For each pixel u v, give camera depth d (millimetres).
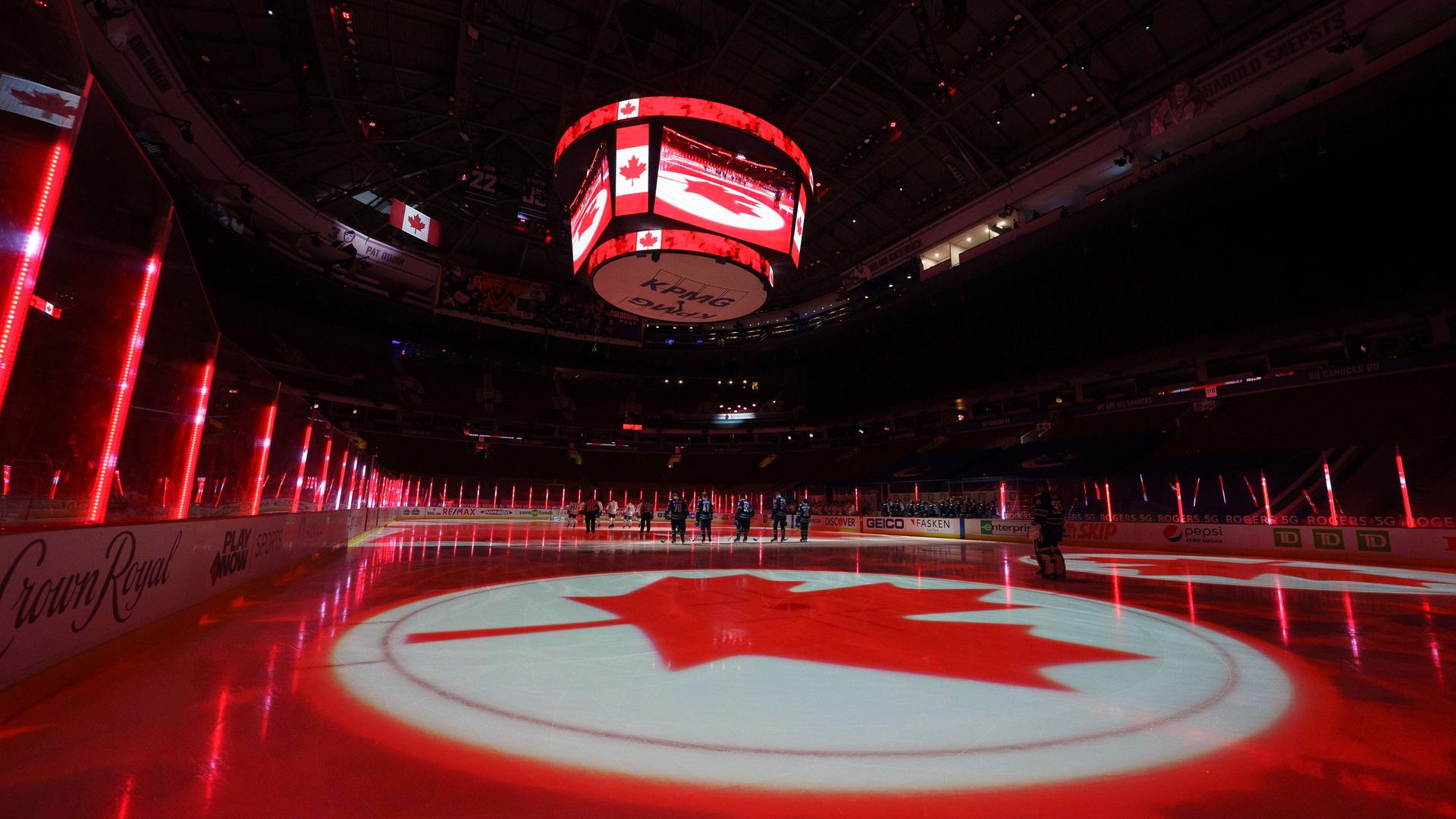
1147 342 29922
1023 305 33875
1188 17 21906
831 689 3656
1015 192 30422
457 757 2562
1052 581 9734
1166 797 2260
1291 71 20875
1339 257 23344
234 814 2008
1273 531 15727
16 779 2221
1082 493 25109
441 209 38094
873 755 2643
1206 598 7988
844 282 42000
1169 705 3387
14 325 3180
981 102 26953
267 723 2916
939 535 25641
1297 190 22859
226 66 24594
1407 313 24094
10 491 3951
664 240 15039
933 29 22062
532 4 22844
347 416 43688
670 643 4918
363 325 44312
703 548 16922
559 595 7598
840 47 22750
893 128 28594
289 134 29312
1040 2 21188
